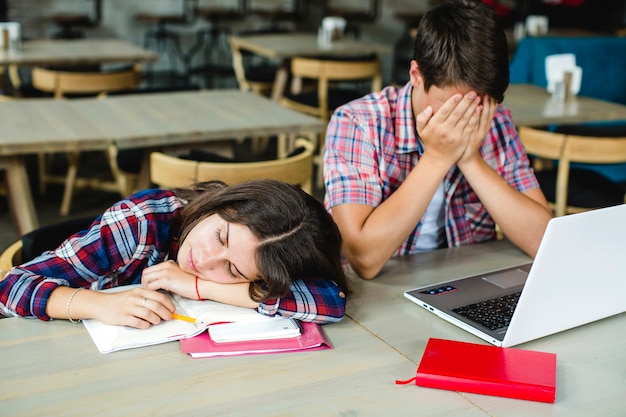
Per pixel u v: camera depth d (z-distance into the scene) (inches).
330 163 72.7
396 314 58.4
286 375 48.3
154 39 298.2
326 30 216.8
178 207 61.8
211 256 54.5
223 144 128.3
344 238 67.4
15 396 44.9
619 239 52.5
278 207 54.1
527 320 51.2
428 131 65.8
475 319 56.2
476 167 69.7
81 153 214.2
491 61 62.5
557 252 48.9
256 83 228.8
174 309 54.9
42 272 57.6
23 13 270.7
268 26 318.3
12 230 157.6
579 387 48.1
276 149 228.5
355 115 73.9
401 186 67.7
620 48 182.5
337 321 55.8
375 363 50.3
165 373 48.0
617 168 153.0
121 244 59.9
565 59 148.0
